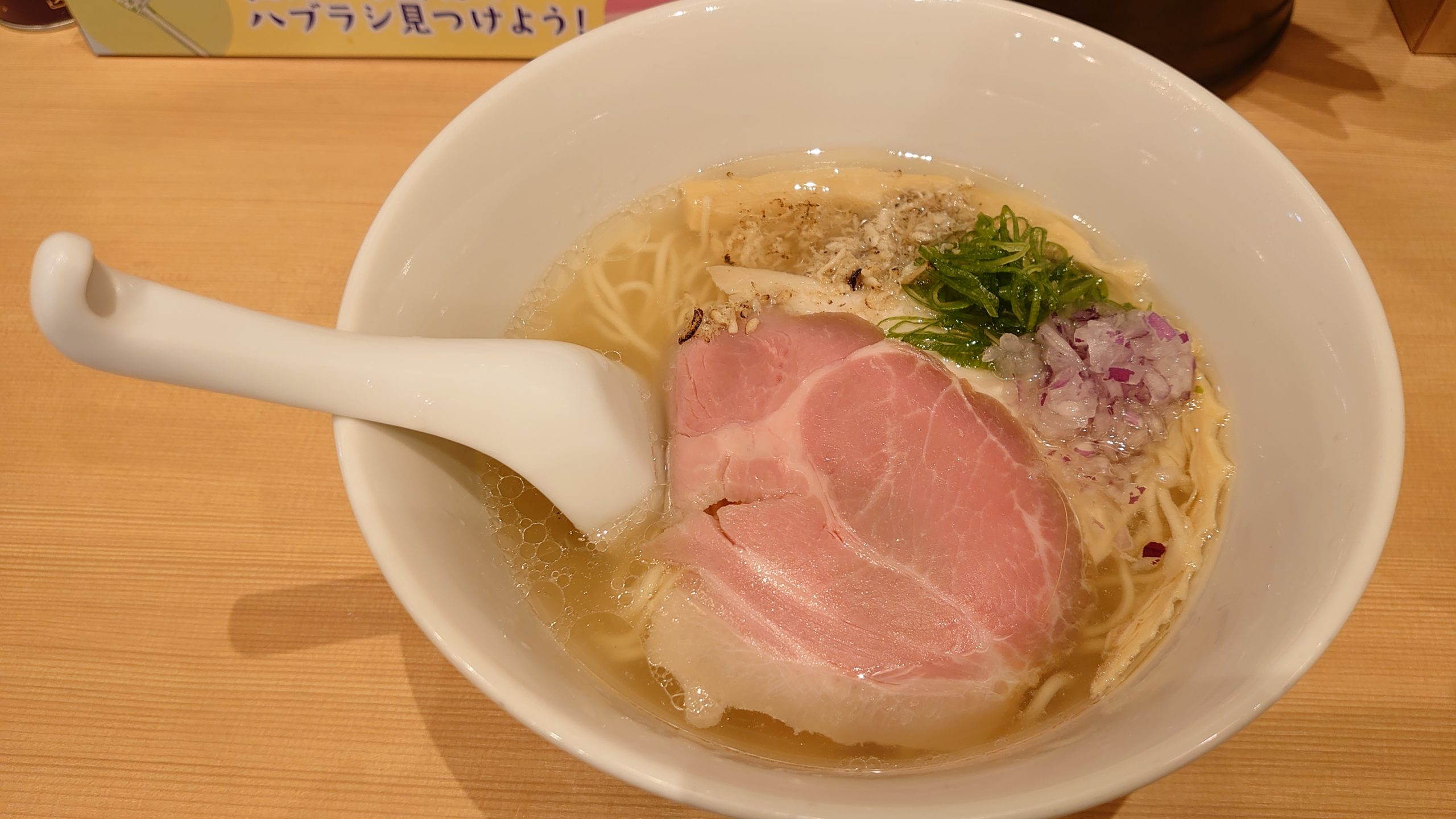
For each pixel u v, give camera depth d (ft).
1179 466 0.76
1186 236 0.78
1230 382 0.76
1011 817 0.51
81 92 1.04
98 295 0.56
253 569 0.78
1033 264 0.80
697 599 0.71
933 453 0.75
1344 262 0.67
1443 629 0.73
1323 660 0.72
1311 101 0.97
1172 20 0.89
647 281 0.88
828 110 0.86
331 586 0.77
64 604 0.77
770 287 0.84
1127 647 0.68
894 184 0.87
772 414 0.78
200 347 0.58
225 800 0.69
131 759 0.70
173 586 0.77
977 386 0.79
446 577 0.61
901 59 0.82
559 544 0.74
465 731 0.71
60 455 0.83
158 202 0.96
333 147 0.99
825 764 0.65
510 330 0.82
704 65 0.82
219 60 1.06
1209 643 0.63
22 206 0.96
